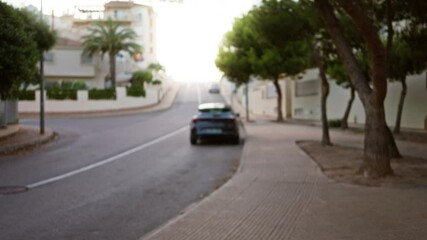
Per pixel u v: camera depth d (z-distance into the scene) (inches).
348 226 239.8
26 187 378.6
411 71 714.2
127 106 1882.4
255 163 490.6
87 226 263.6
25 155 595.8
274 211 278.5
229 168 487.8
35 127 1006.4
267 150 607.5
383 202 292.8
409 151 553.0
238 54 1392.7
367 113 389.4
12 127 850.1
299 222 251.3
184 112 1729.8
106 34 1936.5
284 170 438.9
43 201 327.0
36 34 804.0
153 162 533.3
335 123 1069.1
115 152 626.8
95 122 1254.9
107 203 323.0
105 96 1811.0
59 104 1702.8
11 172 457.4
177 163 525.3
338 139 758.5
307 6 559.5
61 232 251.1
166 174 450.0
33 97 1673.2
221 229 241.9
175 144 732.7
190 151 640.4
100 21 1973.4
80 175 442.0
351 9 347.9
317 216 263.0
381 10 518.9
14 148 644.7
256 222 254.4
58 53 2085.4
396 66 698.8
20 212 295.1
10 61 595.2
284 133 911.7
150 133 931.3
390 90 985.5
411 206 280.5
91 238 240.7
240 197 321.1
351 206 284.4
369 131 387.9
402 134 761.0
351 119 1181.7
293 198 313.9
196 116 732.7
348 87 997.8
